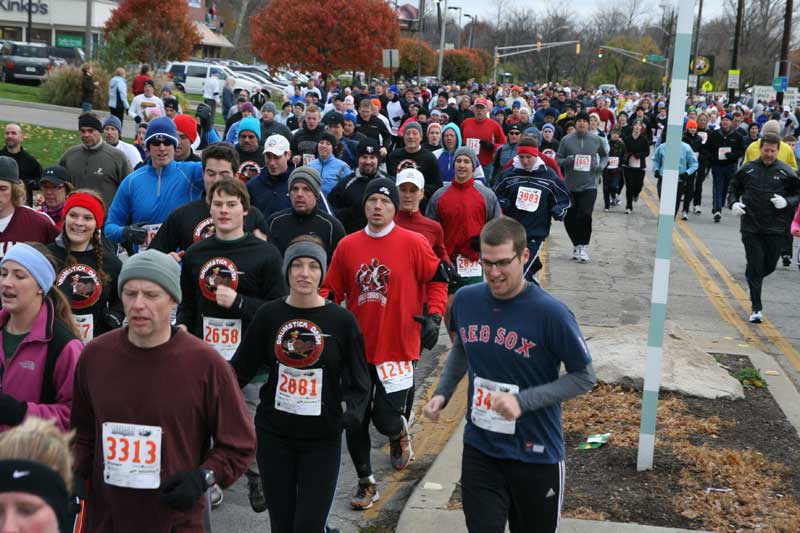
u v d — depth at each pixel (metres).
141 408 3.69
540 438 4.32
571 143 14.20
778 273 14.12
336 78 51.47
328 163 10.59
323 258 4.86
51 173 8.38
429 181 11.17
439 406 4.63
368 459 6.11
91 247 5.86
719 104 45.78
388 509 6.11
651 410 6.11
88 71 31.80
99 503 3.84
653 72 100.81
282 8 43.72
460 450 6.76
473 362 4.43
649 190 24.09
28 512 2.21
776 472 6.17
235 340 5.85
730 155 18.73
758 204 10.74
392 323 6.18
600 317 11.00
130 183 7.65
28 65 43.25
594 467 6.25
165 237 6.66
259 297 5.91
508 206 10.37
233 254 5.86
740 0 46.00
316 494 4.81
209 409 3.78
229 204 5.79
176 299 3.77
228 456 3.79
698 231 17.72
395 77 68.19
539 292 4.37
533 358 4.30
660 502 5.72
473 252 8.99
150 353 3.72
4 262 4.37
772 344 10.06
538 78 109.38
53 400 4.41
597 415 7.18
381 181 6.25
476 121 16.05
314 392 4.82
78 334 4.60
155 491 3.73
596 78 104.38
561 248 15.52
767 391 8.01
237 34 80.62
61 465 2.33
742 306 11.88
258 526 5.81
